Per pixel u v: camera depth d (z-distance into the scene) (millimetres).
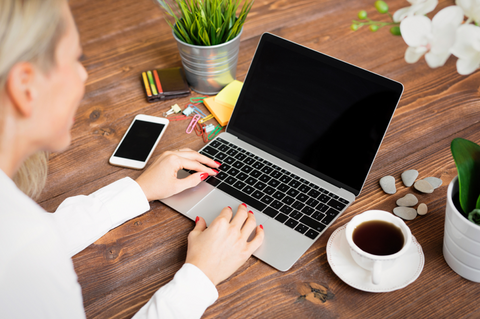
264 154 975
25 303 493
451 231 682
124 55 1292
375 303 694
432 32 587
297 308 692
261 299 706
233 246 732
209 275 694
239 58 1269
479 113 1065
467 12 567
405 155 970
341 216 842
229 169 942
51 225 514
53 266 504
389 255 668
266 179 912
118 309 701
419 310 681
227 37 1062
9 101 482
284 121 977
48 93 505
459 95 1122
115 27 1397
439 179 892
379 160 961
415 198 854
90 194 870
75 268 766
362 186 866
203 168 914
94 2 1511
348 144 896
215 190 895
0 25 434
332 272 743
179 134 1054
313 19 1403
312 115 945
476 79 1165
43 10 456
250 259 766
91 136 1054
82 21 1429
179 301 656
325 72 936
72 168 971
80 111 1123
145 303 708
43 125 524
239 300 705
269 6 1466
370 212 743
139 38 1353
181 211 852
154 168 886
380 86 868
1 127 499
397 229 725
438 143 993
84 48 1324
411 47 618
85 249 799
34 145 550
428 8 579
